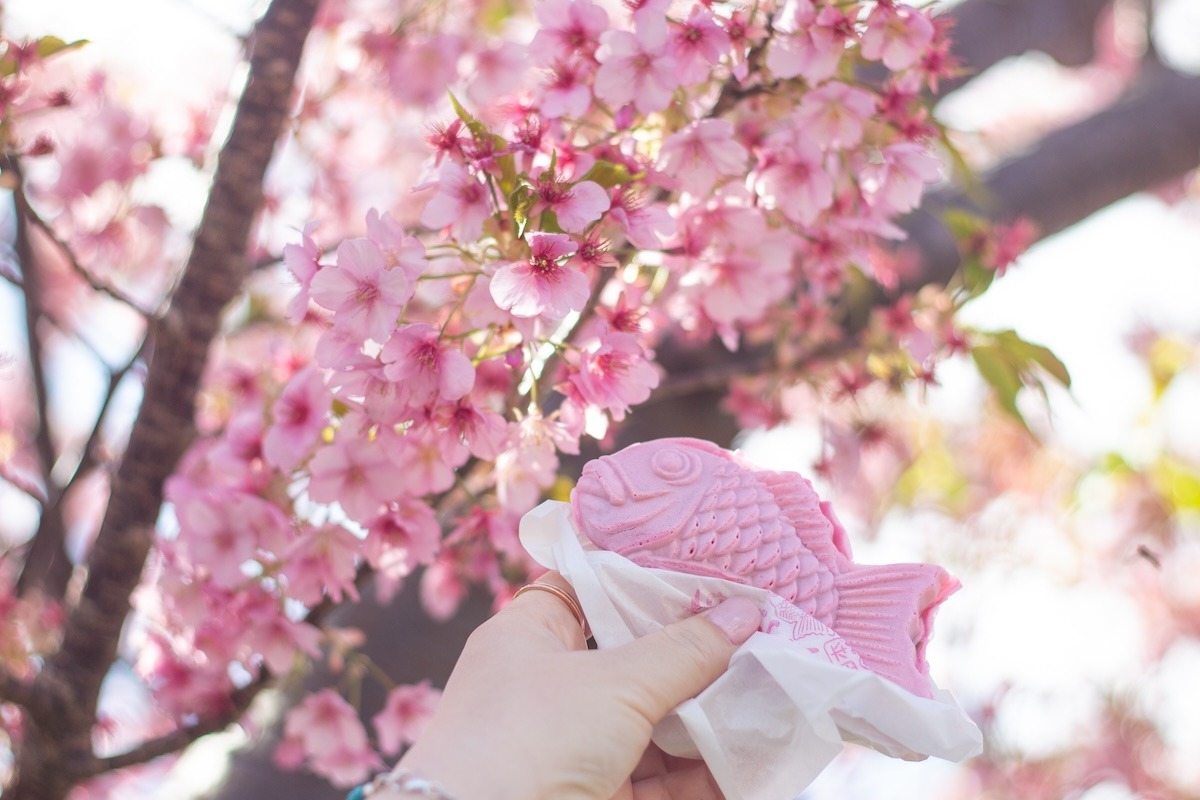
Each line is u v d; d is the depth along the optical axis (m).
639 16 0.73
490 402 0.78
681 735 0.63
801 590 0.64
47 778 0.84
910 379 0.91
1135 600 2.25
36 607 0.88
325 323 0.82
